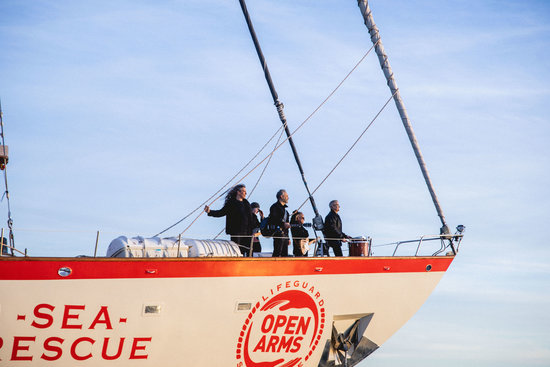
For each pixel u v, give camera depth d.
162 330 12.73
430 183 16.67
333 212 15.85
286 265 13.91
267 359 14.01
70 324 11.95
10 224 13.70
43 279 11.71
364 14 16.95
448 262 16.38
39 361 11.81
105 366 12.32
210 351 13.30
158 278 12.61
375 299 15.29
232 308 13.37
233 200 14.76
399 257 15.53
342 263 14.64
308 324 14.40
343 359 15.28
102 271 12.15
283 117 16.64
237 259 13.35
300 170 16.75
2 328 11.50
